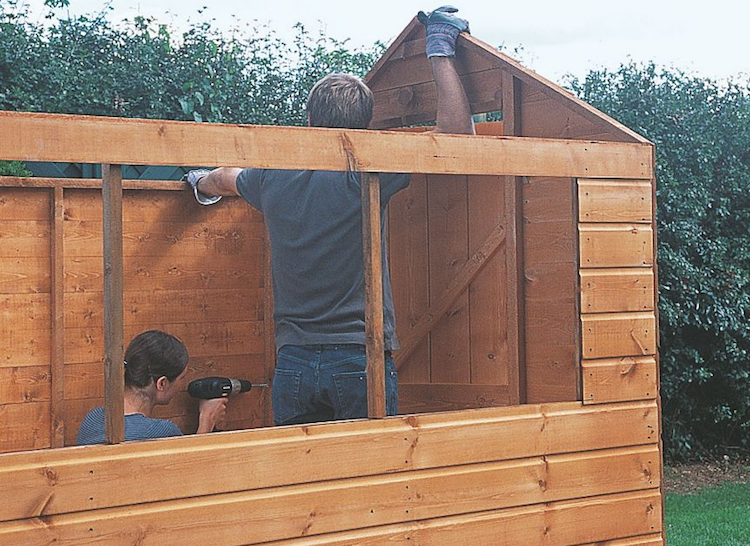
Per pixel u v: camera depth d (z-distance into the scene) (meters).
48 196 4.05
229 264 4.53
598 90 8.32
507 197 3.85
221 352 4.51
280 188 3.45
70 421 4.12
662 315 7.91
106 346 2.68
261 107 6.98
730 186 8.35
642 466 3.55
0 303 3.94
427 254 4.33
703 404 8.57
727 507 6.98
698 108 8.38
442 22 4.04
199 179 4.25
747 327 8.16
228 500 2.80
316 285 3.38
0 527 2.50
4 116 2.53
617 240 3.53
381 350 3.04
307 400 3.38
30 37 6.15
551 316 3.71
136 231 4.28
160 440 2.72
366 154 3.01
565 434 3.38
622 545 3.48
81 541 2.59
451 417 3.17
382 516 3.02
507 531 3.25
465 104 3.98
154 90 6.43
